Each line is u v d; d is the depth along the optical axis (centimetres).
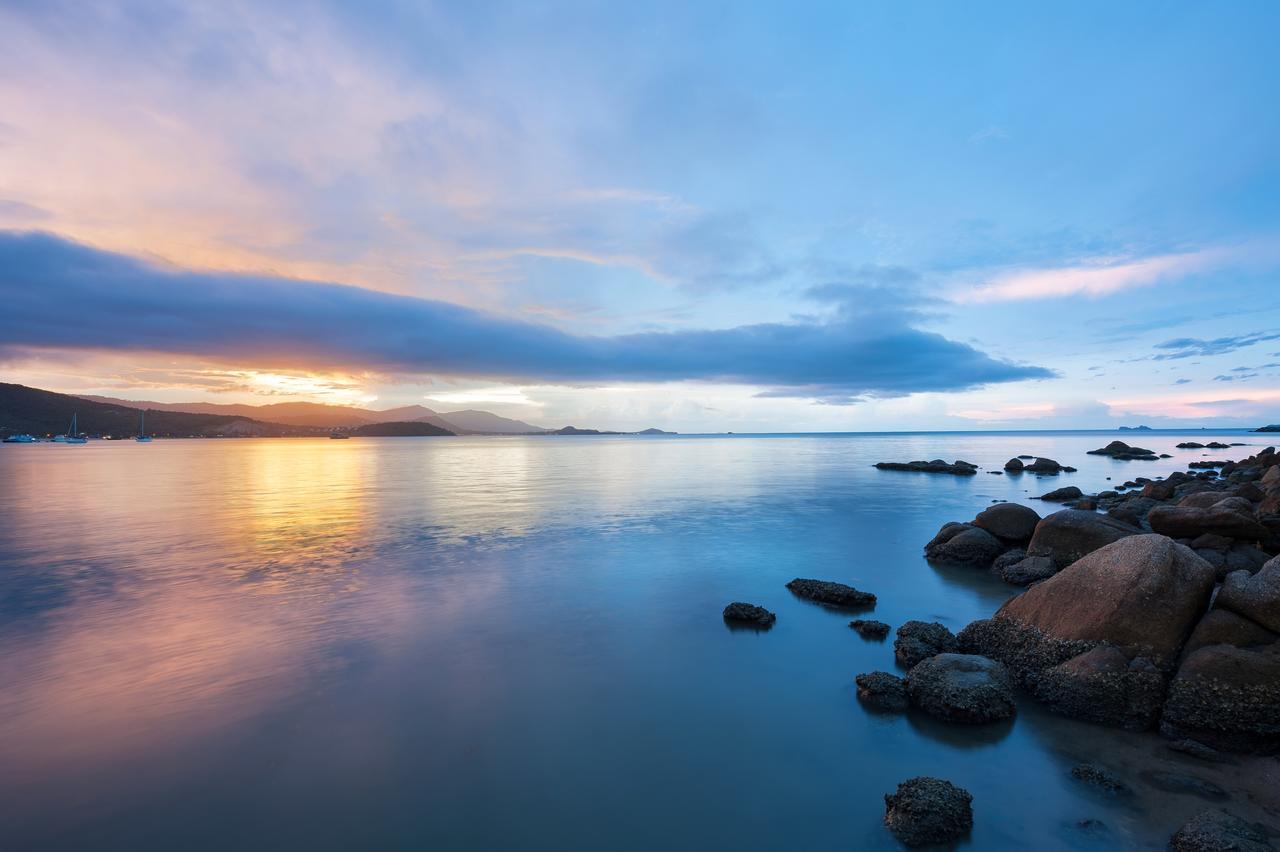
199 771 763
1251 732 793
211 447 14025
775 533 2366
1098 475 5538
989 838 641
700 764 785
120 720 887
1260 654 835
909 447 11944
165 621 1310
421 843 638
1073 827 657
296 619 1324
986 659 977
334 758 793
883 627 1250
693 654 1144
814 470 5859
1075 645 971
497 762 786
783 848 633
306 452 10656
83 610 1384
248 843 637
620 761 790
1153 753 802
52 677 1030
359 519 2702
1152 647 924
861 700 962
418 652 1144
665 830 660
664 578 1678
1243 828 611
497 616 1351
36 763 779
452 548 2058
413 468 6244
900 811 659
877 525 2578
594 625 1297
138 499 3509
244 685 1001
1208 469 6034
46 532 2392
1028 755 802
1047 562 1630
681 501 3372
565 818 679
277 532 2369
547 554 1967
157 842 639
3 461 7631
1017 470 5891
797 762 789
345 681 1019
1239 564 1479
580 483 4469
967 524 2045
